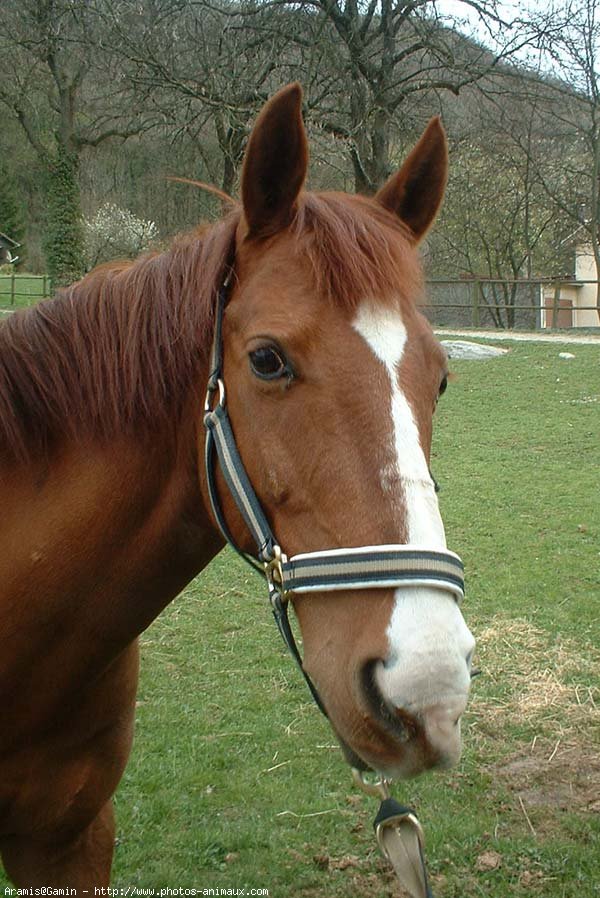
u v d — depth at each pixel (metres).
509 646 4.84
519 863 3.12
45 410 1.84
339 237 1.59
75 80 21.47
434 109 19.45
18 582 1.84
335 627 1.47
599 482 8.17
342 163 19.45
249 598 5.72
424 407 1.56
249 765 3.74
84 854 2.19
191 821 3.35
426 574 1.40
